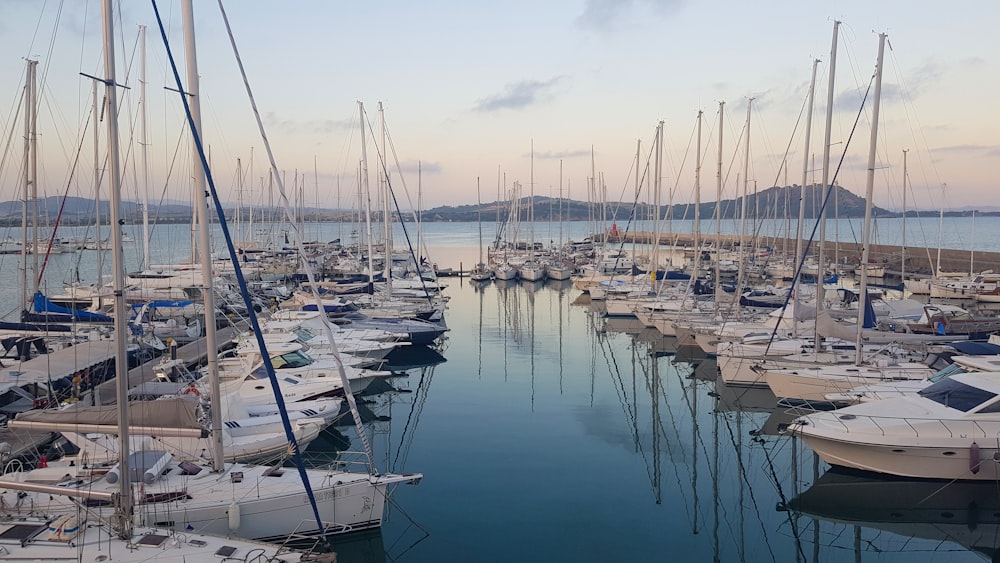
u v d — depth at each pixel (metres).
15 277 53.78
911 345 27.16
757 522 16.42
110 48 10.92
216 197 13.72
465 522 16.06
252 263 57.09
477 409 25.67
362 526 14.55
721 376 28.23
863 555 15.01
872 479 17.81
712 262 67.19
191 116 13.17
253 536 13.64
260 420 19.38
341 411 24.70
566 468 19.59
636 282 53.69
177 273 41.56
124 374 11.62
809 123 32.31
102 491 12.10
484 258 98.75
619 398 27.42
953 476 17.20
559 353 36.41
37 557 10.91
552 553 14.61
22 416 14.24
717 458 20.67
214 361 14.30
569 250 88.19
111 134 11.06
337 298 42.94
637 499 17.53
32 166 28.33
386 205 47.06
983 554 15.16
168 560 11.08
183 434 14.74
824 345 27.86
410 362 34.09
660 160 51.44
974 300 54.12
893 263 73.50
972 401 17.59
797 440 22.38
